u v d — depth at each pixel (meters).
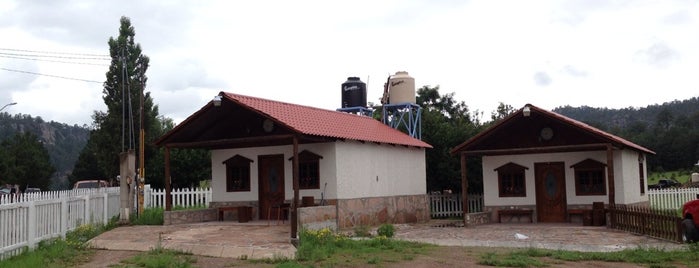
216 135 21.88
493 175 23.80
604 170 21.95
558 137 21.69
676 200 29.05
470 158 29.52
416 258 13.22
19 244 13.77
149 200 26.98
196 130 21.42
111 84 42.19
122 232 17.95
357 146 21.95
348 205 20.97
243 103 19.20
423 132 31.33
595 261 12.78
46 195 17.14
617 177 22.08
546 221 22.80
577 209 22.19
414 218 25.47
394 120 32.22
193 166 42.22
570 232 18.75
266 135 20.55
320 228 18.39
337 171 20.61
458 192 31.25
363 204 21.89
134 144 40.88
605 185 21.94
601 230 19.20
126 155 21.88
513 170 23.36
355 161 21.73
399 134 26.62
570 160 22.50
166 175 21.36
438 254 13.84
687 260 12.52
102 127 42.69
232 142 20.31
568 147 20.97
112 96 42.38
